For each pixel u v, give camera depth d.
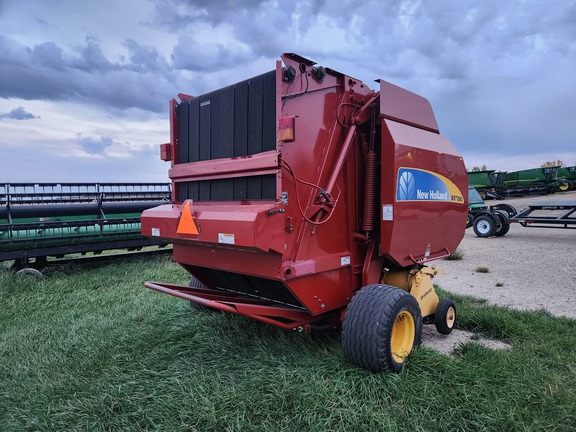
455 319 4.91
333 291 3.82
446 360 3.55
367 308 3.37
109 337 4.39
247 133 3.62
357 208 4.09
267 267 3.34
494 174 34.03
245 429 2.75
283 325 3.54
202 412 2.86
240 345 4.02
